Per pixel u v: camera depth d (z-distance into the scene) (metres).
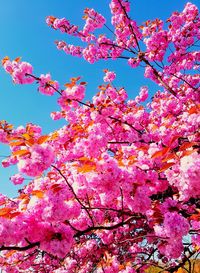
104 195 3.81
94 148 4.83
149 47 9.46
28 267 6.47
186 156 3.18
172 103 8.71
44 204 3.15
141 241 6.38
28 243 3.12
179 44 9.50
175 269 5.65
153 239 5.46
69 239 3.08
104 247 6.61
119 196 4.07
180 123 6.87
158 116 9.05
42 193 3.20
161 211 3.62
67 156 7.16
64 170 6.40
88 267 6.70
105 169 3.34
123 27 10.00
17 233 3.02
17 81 6.47
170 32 9.55
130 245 6.82
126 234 6.57
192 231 4.48
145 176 3.68
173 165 3.38
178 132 6.40
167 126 6.76
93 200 5.19
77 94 6.86
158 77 9.27
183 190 3.29
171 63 9.73
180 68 9.80
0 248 2.99
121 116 8.21
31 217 3.13
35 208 3.15
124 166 3.72
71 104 7.12
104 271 5.69
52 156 3.38
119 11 9.73
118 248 6.66
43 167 3.33
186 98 9.05
